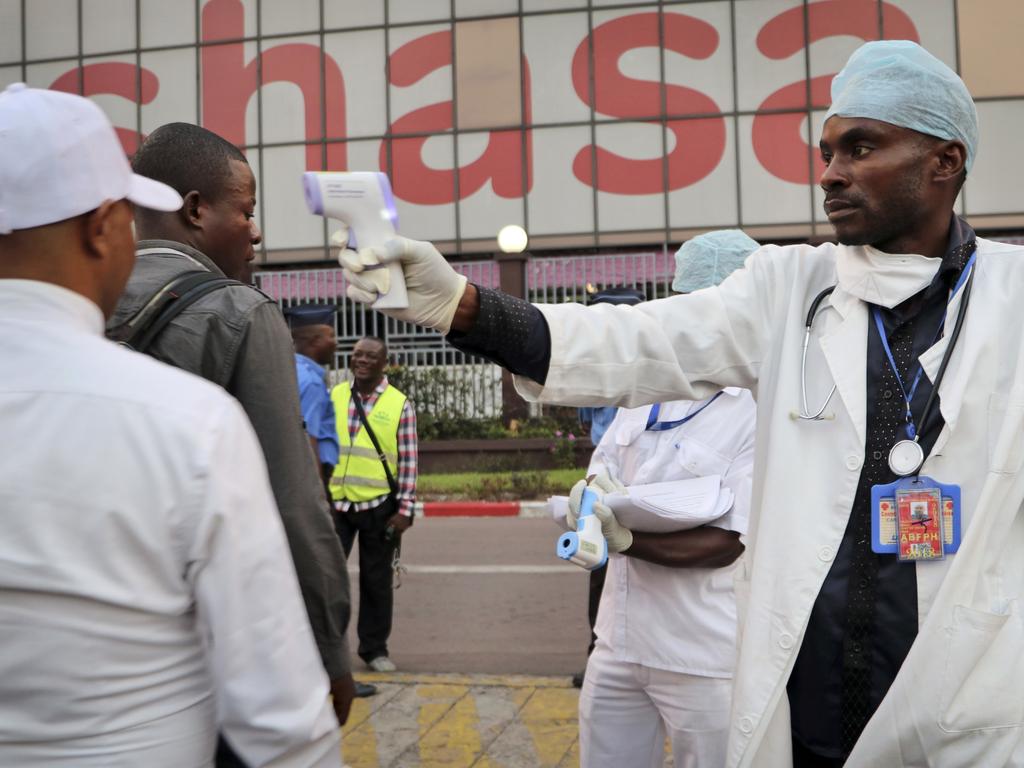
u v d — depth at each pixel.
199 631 1.64
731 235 3.38
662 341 2.35
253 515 1.62
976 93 18.52
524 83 19.53
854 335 2.24
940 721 2.01
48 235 1.62
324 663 2.65
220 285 2.59
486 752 4.89
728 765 2.19
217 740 1.70
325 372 6.76
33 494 1.50
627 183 19.33
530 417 17.81
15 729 1.50
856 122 2.18
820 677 2.16
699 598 3.10
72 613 1.50
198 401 1.61
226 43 20.34
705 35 19.09
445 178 19.75
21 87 1.65
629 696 3.30
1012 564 2.09
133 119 20.66
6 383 1.55
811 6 18.84
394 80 19.86
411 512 6.40
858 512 2.17
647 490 3.10
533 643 7.19
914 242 2.22
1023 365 2.09
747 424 3.19
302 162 20.14
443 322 2.20
